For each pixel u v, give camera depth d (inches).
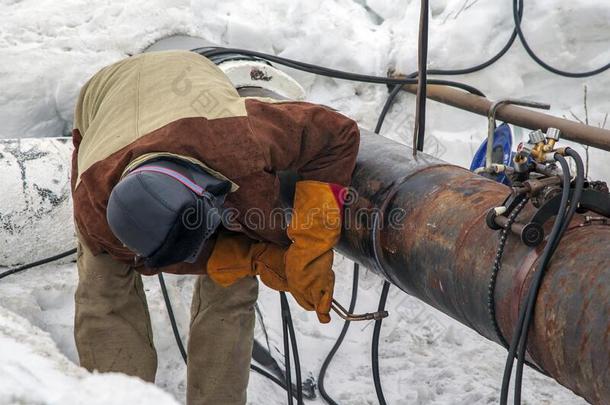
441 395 148.1
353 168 102.3
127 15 193.2
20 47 187.9
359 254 107.3
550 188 78.5
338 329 166.1
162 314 145.7
